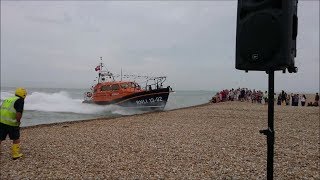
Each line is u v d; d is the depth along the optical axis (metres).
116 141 13.19
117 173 8.19
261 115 25.86
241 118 23.52
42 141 13.37
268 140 4.18
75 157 10.16
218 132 15.91
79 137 14.45
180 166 8.84
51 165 9.12
